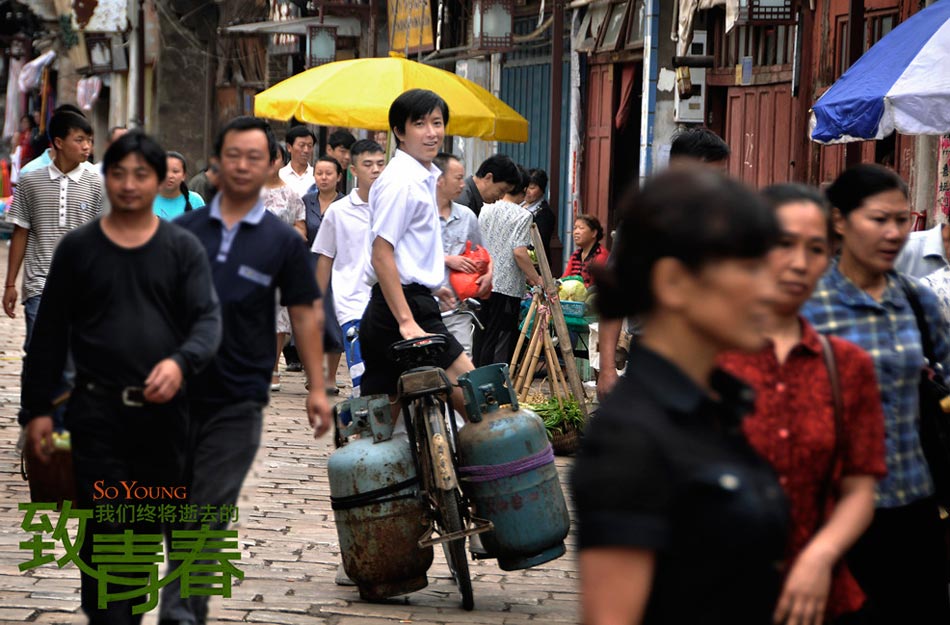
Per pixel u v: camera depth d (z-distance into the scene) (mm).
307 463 14633
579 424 16094
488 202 20172
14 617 9039
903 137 18797
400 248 10289
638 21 26297
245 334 8195
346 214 15719
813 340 5535
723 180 3908
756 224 3830
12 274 14234
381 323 10352
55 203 14008
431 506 9555
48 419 7930
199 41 49781
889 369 6656
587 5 28516
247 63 47250
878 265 6738
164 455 7898
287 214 19562
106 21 44906
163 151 7703
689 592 3969
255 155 8148
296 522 12000
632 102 27562
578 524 3928
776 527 4078
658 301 3953
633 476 3855
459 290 11844
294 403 18656
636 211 3938
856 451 5527
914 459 6742
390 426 9680
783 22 20297
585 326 19375
